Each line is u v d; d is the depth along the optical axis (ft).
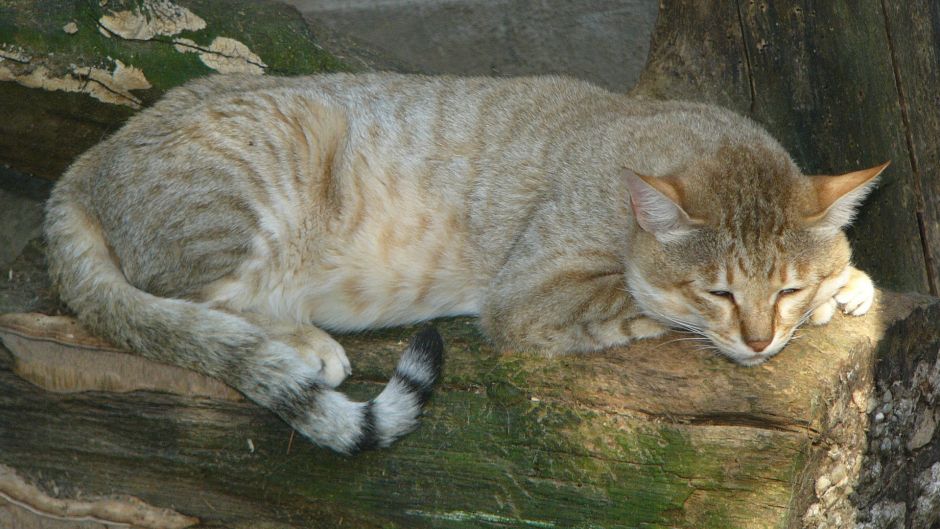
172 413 16.20
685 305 15.64
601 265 16.53
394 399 15.39
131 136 17.97
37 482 16.47
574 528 15.03
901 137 19.47
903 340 16.88
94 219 17.72
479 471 15.39
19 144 21.57
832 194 15.15
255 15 24.32
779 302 15.42
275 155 17.83
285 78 20.26
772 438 14.44
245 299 17.72
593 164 17.15
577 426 15.24
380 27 30.55
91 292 16.93
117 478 16.38
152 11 22.07
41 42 20.30
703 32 21.61
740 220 15.17
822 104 20.08
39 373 16.39
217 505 16.29
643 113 18.37
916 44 19.29
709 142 16.69
